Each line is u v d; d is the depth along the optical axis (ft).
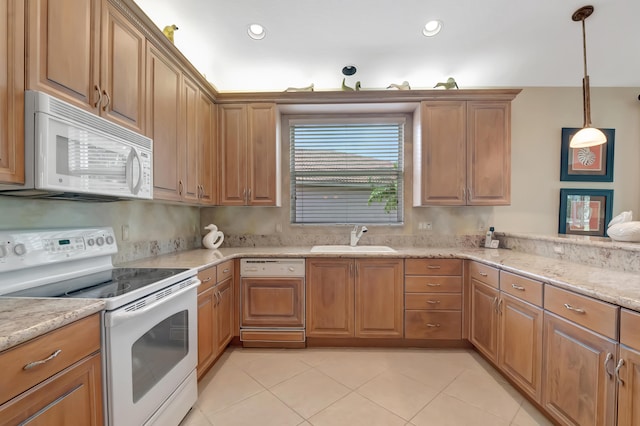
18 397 2.38
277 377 6.40
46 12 3.51
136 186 4.79
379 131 9.71
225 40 7.71
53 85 3.60
